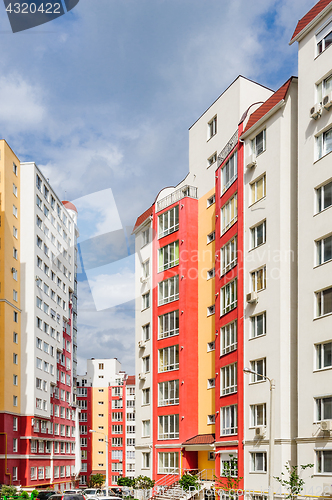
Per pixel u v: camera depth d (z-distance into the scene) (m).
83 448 108.94
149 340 41.53
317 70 26.00
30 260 58.59
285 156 28.03
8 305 53.91
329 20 25.53
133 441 106.69
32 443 55.19
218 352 33.06
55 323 66.94
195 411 36.25
